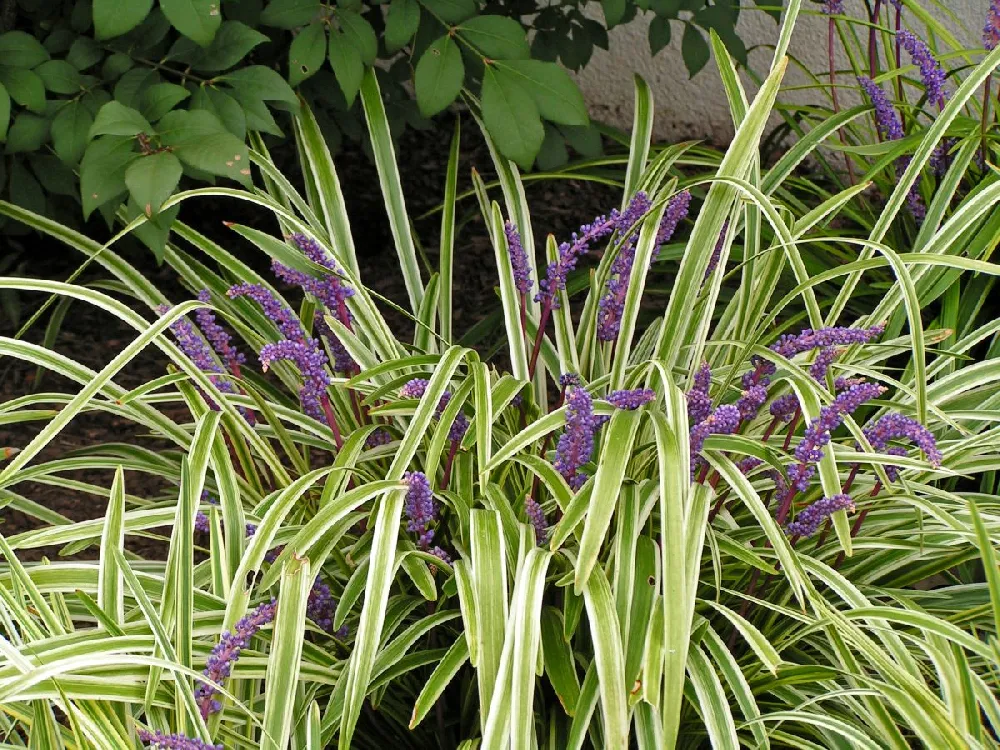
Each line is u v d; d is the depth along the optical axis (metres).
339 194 1.49
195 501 1.28
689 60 1.63
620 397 1.28
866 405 1.50
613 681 1.22
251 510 1.40
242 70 1.44
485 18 1.47
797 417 1.34
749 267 1.45
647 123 1.58
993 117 1.67
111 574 1.27
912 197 1.61
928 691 1.23
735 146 1.36
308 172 1.54
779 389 1.42
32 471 1.38
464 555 1.30
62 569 1.31
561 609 1.32
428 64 1.45
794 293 1.35
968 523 1.34
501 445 1.40
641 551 1.28
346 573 1.33
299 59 1.44
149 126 1.35
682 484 1.25
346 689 1.24
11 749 1.24
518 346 1.40
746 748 1.31
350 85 1.45
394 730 1.35
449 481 1.34
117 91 1.43
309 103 1.62
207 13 1.37
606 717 1.21
